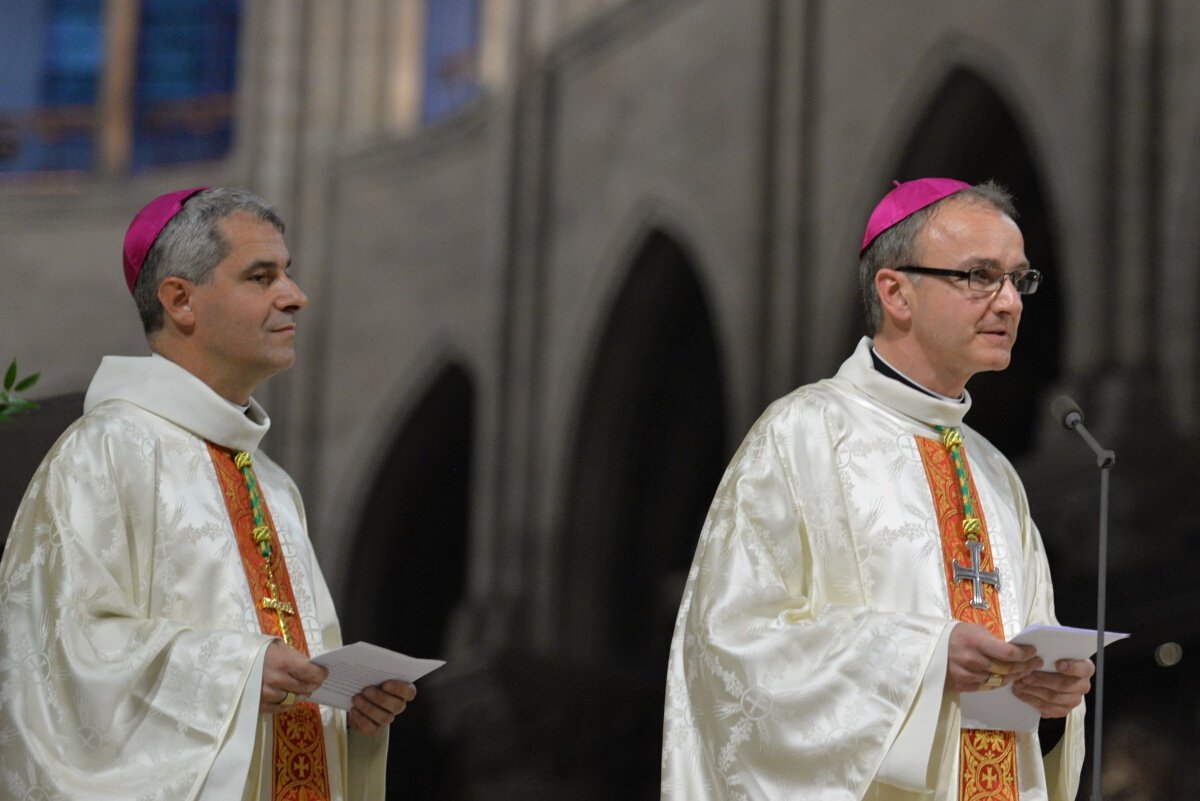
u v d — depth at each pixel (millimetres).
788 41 37156
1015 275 10758
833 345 35906
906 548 10508
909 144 34500
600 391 41531
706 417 41781
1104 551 10070
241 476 10758
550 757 40562
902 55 34375
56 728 9523
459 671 41531
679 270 40594
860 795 9703
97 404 10648
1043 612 11023
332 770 10578
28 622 9734
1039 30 31328
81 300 45656
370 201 45094
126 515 10180
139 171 46406
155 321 10750
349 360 44969
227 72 46344
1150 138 29438
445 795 41281
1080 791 26219
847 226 35562
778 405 11047
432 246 44219
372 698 10344
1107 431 28359
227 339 10586
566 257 41906
